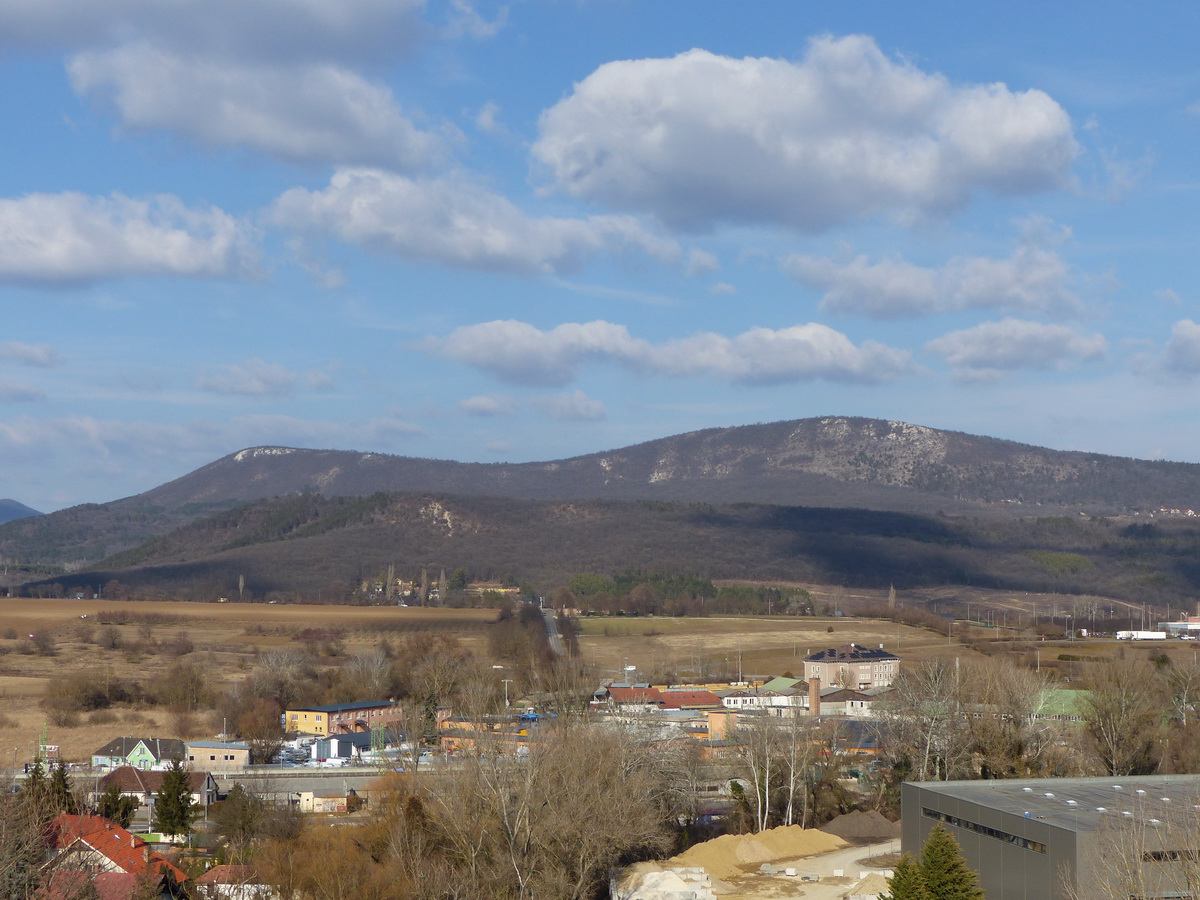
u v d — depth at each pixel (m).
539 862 90.06
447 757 119.19
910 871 72.25
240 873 93.25
